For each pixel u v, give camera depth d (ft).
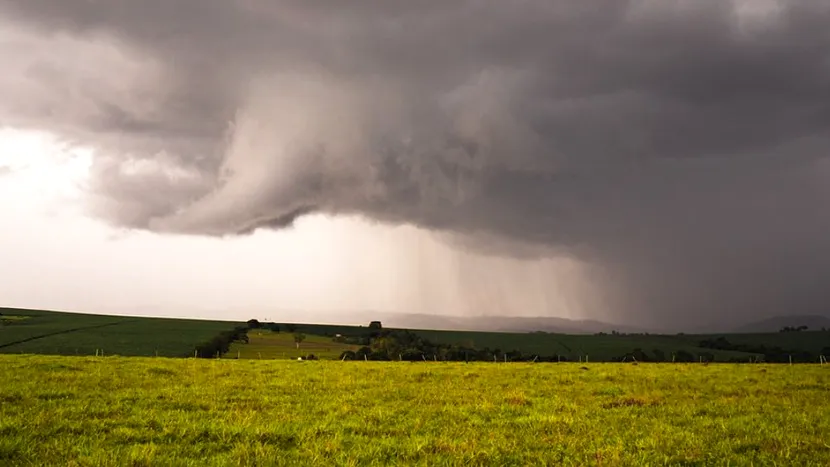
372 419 64.75
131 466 41.93
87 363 125.18
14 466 42.14
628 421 65.21
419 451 48.80
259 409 71.05
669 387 100.63
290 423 60.39
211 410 68.44
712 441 54.60
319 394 86.12
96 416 62.69
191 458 45.42
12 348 329.72
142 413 65.10
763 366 157.07
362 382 102.68
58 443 48.78
